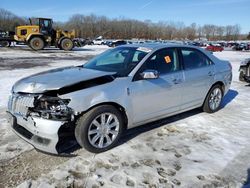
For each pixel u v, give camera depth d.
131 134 4.47
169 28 112.62
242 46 48.94
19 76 10.21
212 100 5.64
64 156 3.67
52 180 3.15
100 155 3.74
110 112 3.77
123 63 4.38
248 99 7.16
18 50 26.22
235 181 3.24
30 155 3.71
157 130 4.68
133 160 3.64
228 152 3.96
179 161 3.66
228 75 5.92
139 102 4.10
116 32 100.31
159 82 4.35
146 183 3.15
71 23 98.75
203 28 128.12
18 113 3.62
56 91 3.48
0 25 77.19
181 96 4.82
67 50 27.28
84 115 3.56
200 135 4.54
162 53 4.60
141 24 106.19
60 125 3.37
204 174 3.37
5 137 4.27
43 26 25.80
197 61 5.25
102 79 3.85
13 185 3.05
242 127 4.98
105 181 3.16
